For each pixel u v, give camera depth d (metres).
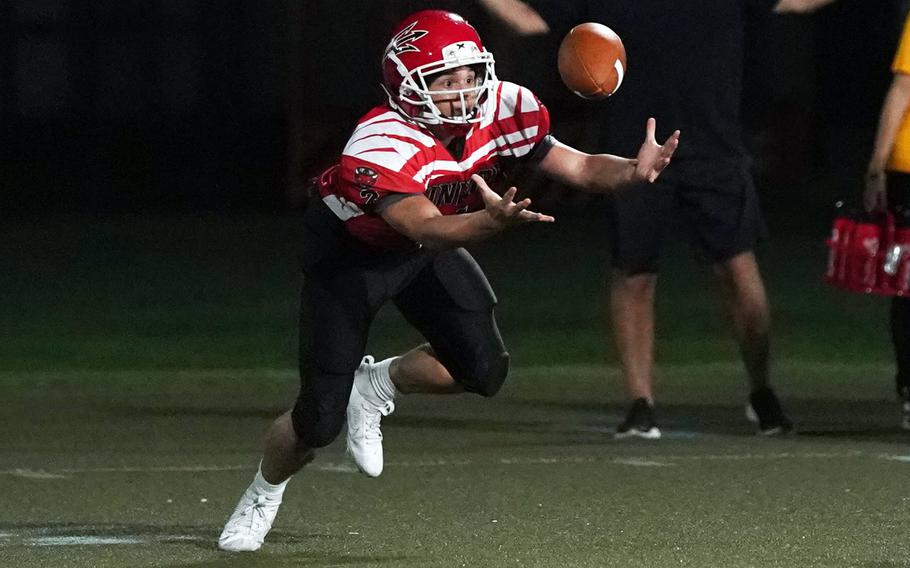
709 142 26.39
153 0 80.69
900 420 28.34
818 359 36.41
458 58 15.64
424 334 17.77
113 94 80.75
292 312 42.94
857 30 77.94
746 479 22.28
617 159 16.52
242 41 78.25
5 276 49.72
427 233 15.29
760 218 26.83
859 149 77.88
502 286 47.97
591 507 20.33
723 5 26.12
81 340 38.50
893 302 26.84
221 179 77.75
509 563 17.16
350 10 73.31
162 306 43.91
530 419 28.80
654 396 31.77
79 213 69.06
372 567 17.05
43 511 20.45
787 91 77.50
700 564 17.02
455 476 22.73
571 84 17.02
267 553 17.81
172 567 17.17
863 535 18.48
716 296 45.53
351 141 16.05
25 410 29.81
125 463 24.14
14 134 78.62
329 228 16.98
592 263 53.69
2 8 80.25
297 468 17.78
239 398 31.45
